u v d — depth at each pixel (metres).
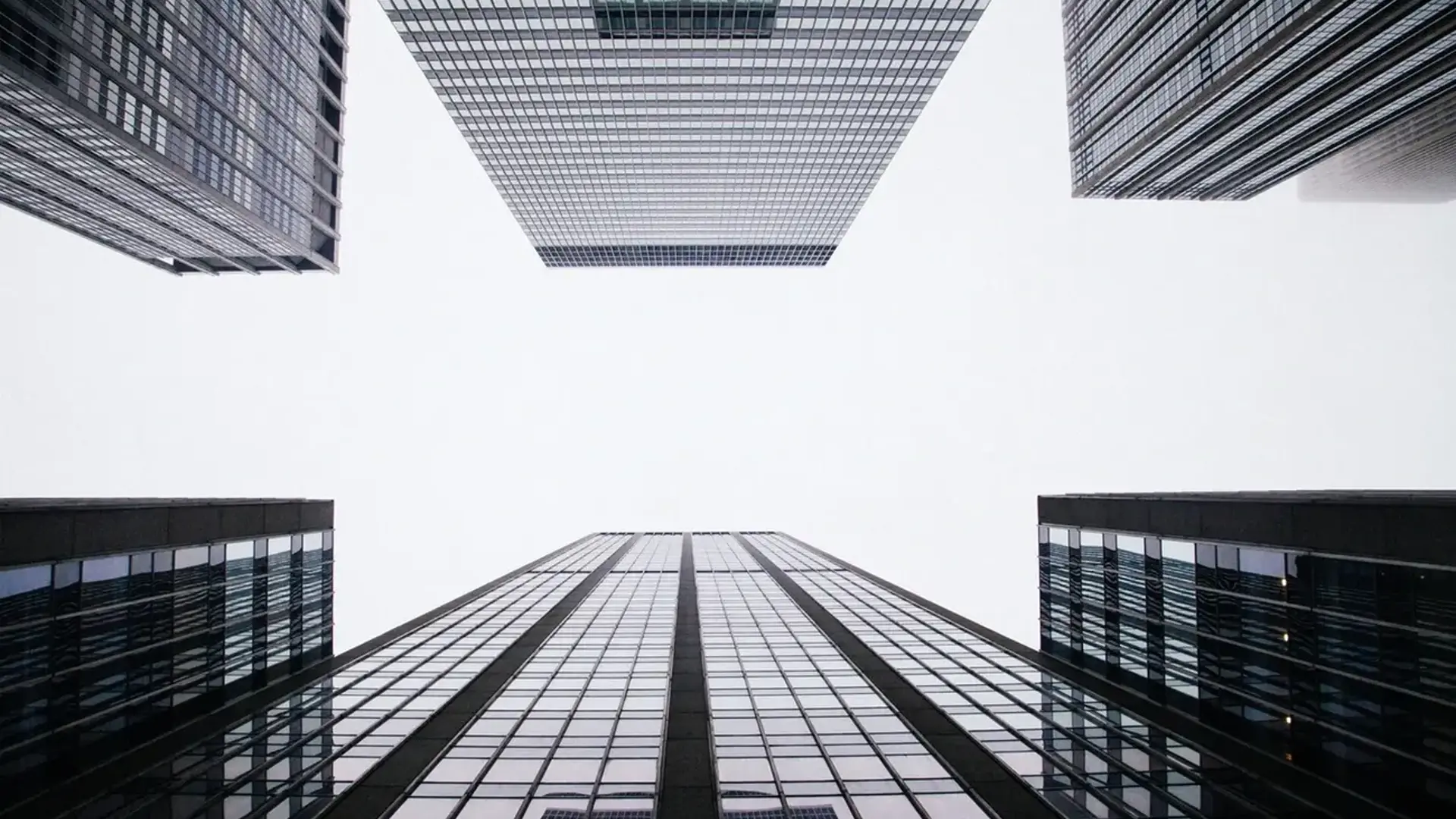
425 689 36.34
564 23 119.88
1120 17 146.75
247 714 33.09
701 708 33.50
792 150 158.88
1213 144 136.00
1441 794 21.77
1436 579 22.05
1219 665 29.92
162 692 30.97
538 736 30.25
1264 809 23.53
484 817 23.89
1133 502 35.22
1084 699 34.22
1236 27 110.06
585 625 51.94
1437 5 89.50
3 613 24.47
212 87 131.25
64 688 26.53
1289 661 26.69
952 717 32.22
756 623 52.59
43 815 23.98
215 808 24.45
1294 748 26.39
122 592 29.11
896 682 37.25
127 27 108.00
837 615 54.94
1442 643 21.77
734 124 149.00
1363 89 111.00
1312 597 25.88
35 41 92.31
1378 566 23.69
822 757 28.14
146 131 113.25
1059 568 42.09
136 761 27.92
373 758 28.09
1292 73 108.00
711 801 24.86
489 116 145.62
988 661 41.44
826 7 118.50
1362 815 22.94
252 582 36.94
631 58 128.12
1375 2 90.25
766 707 33.81
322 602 43.44
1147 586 34.31
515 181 172.25
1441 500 25.06
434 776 26.69
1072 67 172.50
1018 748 28.75
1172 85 128.75
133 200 134.25
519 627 50.59
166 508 31.34
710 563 89.38
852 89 138.12
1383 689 23.36
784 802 24.75
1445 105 140.38
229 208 138.88
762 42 125.25
